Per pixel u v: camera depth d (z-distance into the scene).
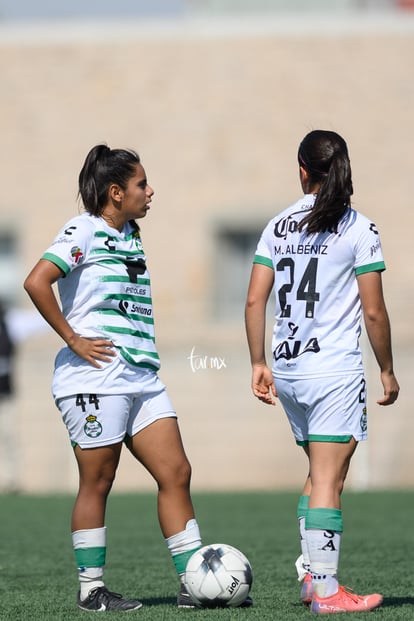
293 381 19.42
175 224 82.75
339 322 19.41
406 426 56.19
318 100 81.38
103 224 20.02
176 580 25.44
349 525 37.84
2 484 59.34
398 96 80.38
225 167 82.38
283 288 19.69
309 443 19.44
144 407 20.03
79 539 20.14
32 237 84.50
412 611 19.25
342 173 19.50
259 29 82.31
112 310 19.86
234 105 82.44
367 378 56.25
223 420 60.16
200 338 61.72
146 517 41.75
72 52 84.62
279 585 23.88
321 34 81.38
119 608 19.97
